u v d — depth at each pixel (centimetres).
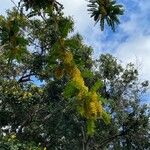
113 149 3077
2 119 2644
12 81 2600
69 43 292
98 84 269
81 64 287
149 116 2938
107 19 345
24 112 2700
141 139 2991
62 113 2722
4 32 348
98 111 264
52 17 321
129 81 3023
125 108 2956
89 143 2848
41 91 2716
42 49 2378
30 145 1722
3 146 1555
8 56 351
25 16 348
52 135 2869
